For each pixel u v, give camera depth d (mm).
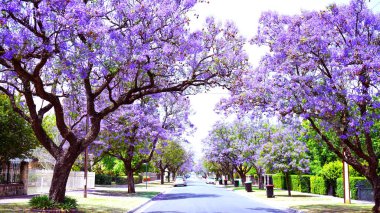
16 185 27391
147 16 16141
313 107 17375
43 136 17344
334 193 33781
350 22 17625
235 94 19672
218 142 53875
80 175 44281
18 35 13461
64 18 13500
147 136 33719
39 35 13852
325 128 18062
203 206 23953
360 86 16844
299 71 18641
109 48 15406
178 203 26516
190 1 16812
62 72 16250
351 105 17438
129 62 15930
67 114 25469
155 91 18391
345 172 24938
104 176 59406
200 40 18266
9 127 24328
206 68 18469
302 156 32938
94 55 14891
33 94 17312
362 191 27969
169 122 38250
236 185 56938
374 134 26344
